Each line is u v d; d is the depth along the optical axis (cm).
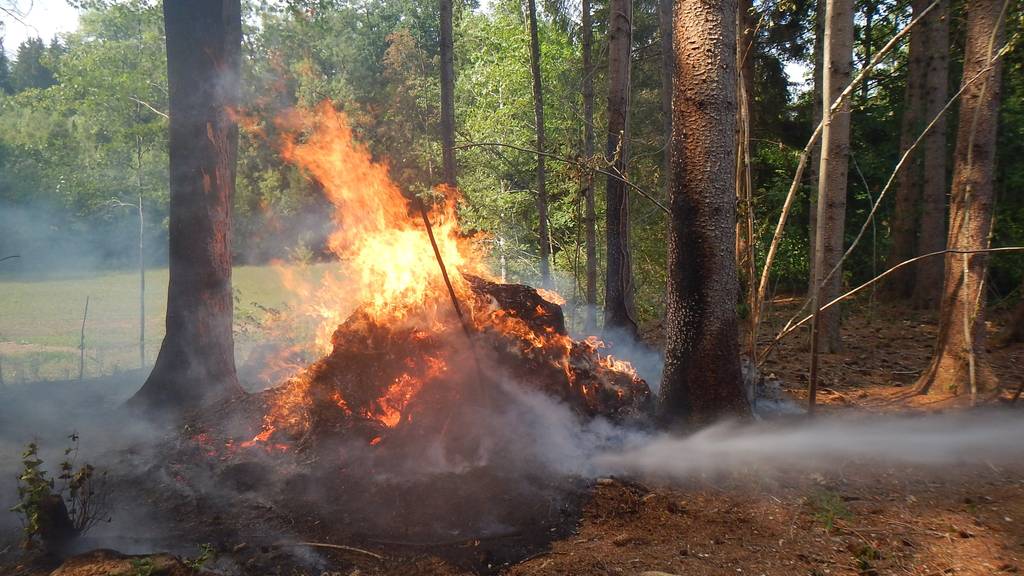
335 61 3011
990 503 405
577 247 1396
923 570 336
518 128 1769
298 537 388
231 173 707
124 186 1309
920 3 1298
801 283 1686
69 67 1162
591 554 358
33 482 364
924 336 991
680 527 390
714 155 486
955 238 607
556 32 1828
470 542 376
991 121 577
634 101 1709
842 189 820
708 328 495
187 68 660
